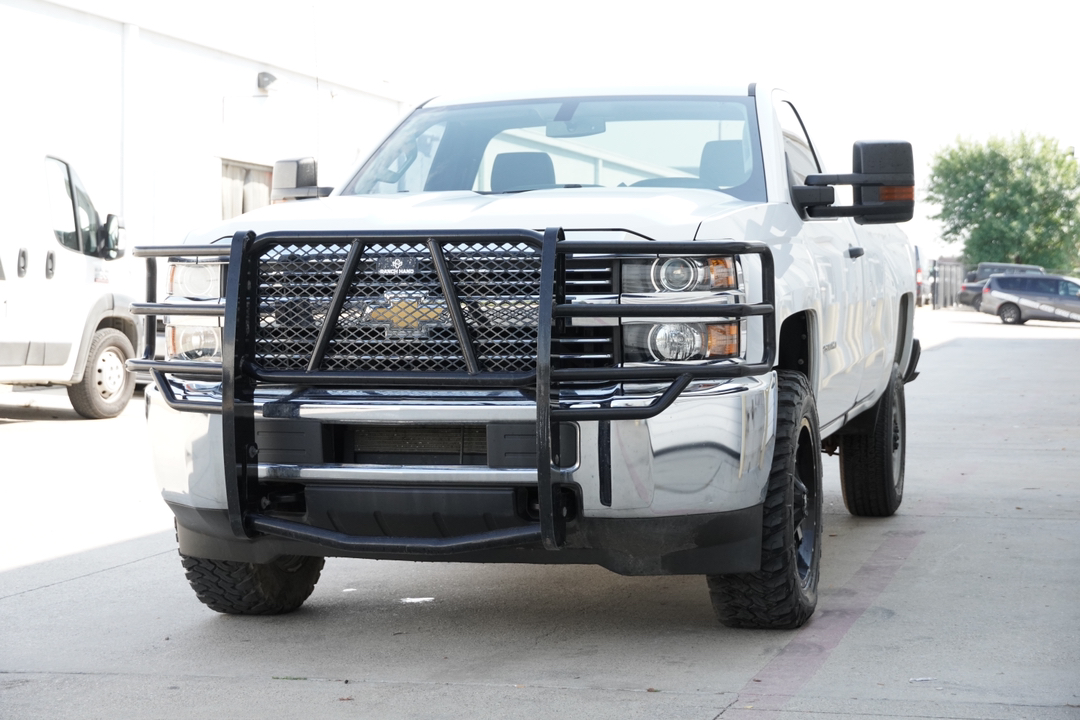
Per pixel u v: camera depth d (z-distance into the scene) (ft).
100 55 58.23
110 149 58.95
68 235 41.14
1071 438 36.86
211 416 14.10
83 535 22.53
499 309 13.20
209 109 65.51
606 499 13.15
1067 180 233.96
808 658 14.21
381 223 13.80
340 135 77.20
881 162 16.65
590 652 14.67
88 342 41.83
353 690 13.29
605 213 13.55
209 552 15.05
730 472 13.44
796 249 16.06
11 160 39.04
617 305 13.03
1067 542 21.20
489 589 18.15
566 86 19.48
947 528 22.70
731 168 17.11
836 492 27.78
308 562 16.87
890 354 23.06
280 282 13.79
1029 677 13.41
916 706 12.41
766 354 13.85
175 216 63.31
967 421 41.70
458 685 13.41
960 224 238.68
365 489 13.50
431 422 13.20
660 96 18.63
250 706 12.82
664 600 17.31
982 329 119.34
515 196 15.35
